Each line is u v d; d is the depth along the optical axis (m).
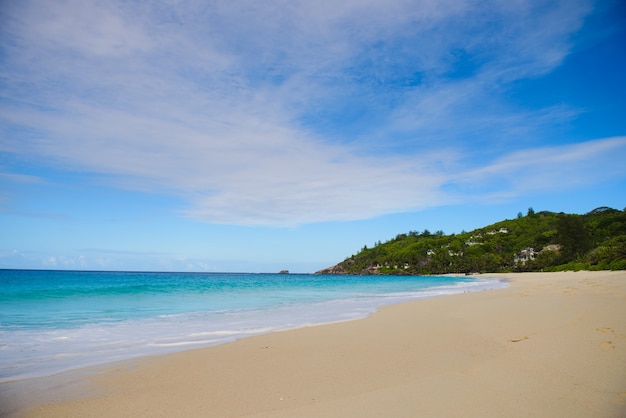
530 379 5.37
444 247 143.00
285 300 21.17
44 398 4.96
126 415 4.40
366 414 4.32
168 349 7.91
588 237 78.56
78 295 22.00
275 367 6.38
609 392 4.80
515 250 114.25
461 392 4.95
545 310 12.15
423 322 11.13
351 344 8.12
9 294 21.08
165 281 49.34
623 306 11.84
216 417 4.32
